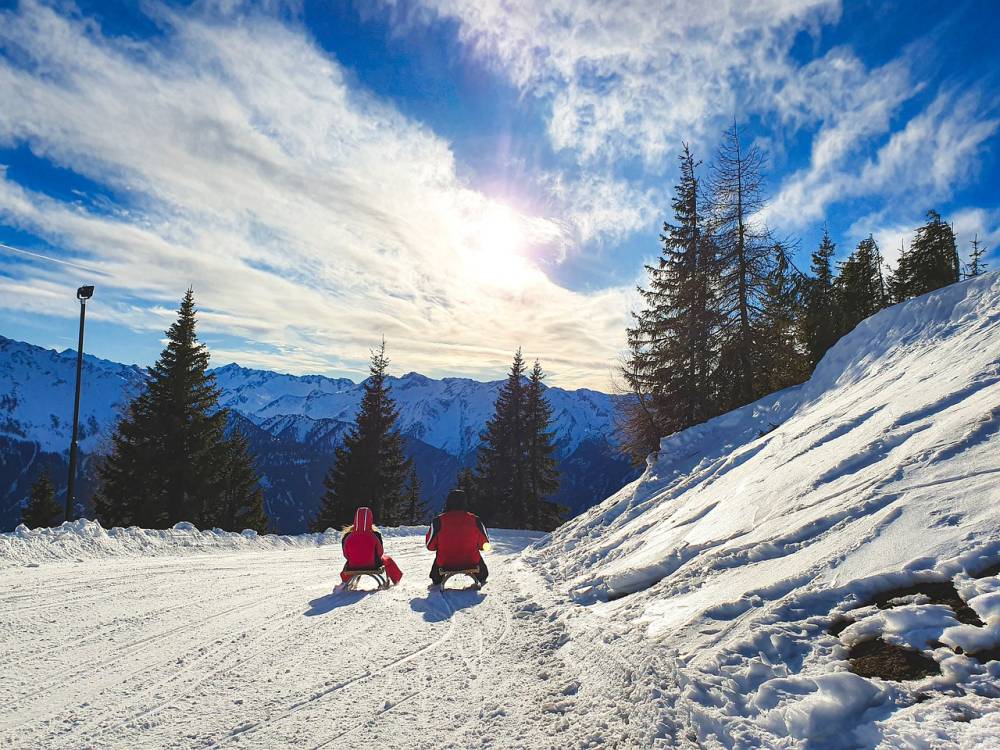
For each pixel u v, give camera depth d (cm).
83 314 1645
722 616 353
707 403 2334
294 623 547
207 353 3141
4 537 970
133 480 2916
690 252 2545
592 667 370
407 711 325
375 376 4003
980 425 408
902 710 213
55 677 388
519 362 4500
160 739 292
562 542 1120
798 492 527
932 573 283
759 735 230
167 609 602
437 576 770
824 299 2238
